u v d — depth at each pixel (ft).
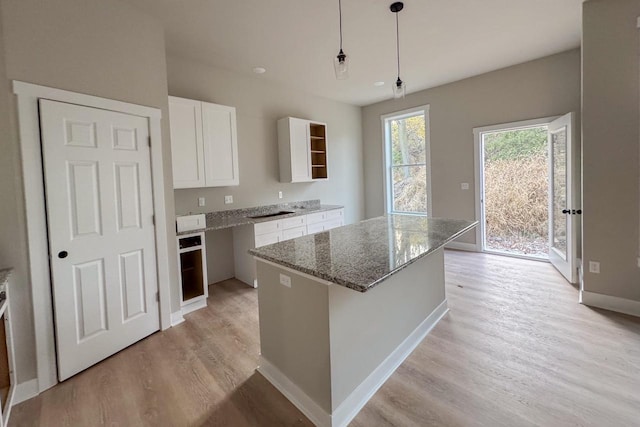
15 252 6.27
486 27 10.34
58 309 6.78
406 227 8.93
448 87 16.52
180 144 11.02
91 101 7.32
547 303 9.98
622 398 5.74
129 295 8.20
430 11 9.19
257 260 6.82
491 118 15.16
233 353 7.83
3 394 5.74
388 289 6.79
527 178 17.49
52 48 6.68
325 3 8.54
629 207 8.85
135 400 6.20
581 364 6.78
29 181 6.38
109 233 7.72
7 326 6.02
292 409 5.90
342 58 7.39
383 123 19.51
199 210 12.83
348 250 6.34
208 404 6.05
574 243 11.45
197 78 12.41
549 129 13.37
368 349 6.19
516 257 15.28
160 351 7.97
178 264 9.64
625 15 8.50
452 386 6.30
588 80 9.13
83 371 7.18
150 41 8.67
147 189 8.60
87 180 7.27
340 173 19.29
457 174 16.62
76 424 5.61
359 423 5.49
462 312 9.56
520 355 7.23
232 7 8.54
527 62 13.91
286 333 6.17
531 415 5.44
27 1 6.35
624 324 8.41
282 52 11.59
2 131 6.09
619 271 9.13
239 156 14.01
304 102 16.92
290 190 16.38
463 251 16.81
